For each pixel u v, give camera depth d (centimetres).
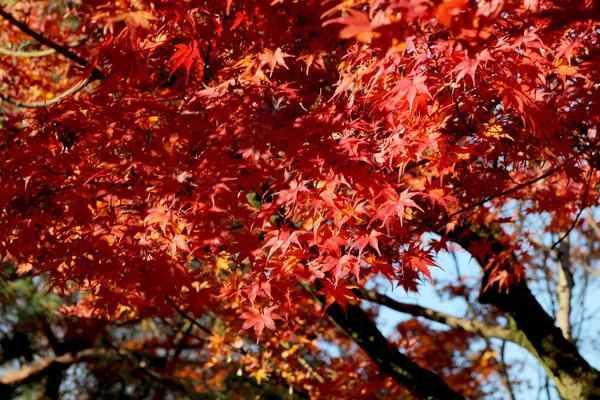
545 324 649
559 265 890
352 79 340
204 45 411
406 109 334
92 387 1266
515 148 421
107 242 354
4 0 694
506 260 639
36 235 388
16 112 735
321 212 338
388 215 326
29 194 370
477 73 325
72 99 392
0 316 1172
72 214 363
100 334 1220
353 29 221
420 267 373
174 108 396
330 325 782
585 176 546
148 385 1228
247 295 366
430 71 326
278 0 333
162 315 775
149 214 341
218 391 1190
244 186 335
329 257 346
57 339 1248
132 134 376
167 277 342
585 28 345
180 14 369
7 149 380
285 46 401
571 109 374
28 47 715
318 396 698
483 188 454
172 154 356
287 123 354
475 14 226
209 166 342
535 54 322
